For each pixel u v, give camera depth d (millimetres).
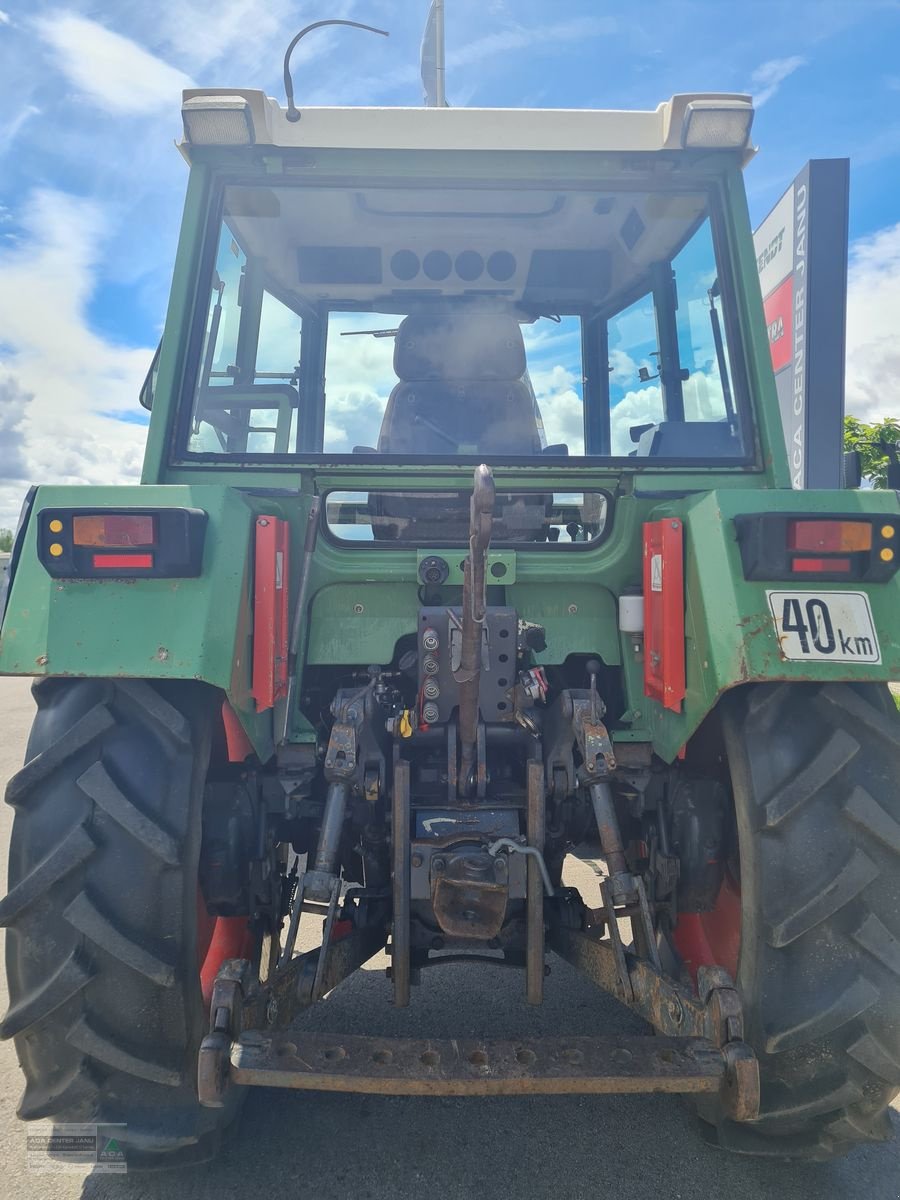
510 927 2395
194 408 2553
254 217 2883
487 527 1786
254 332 3061
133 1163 2135
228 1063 1812
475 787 2348
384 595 2527
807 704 2027
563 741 2438
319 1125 2475
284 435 3152
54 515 1904
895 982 1932
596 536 2662
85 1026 1931
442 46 3750
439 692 2322
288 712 2338
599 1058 1860
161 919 1921
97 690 2051
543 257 3174
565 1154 2350
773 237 6395
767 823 1946
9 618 1962
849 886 1906
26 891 1902
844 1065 1952
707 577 2037
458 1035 2949
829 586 1989
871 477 12133
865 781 1964
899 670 1931
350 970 2299
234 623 1975
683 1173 2277
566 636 2541
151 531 1905
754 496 2092
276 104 2551
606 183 2672
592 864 4816
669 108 2545
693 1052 1847
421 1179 2248
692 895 2439
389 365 3225
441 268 3195
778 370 6285
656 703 2379
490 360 3186
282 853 2658
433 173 2623
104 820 1942
